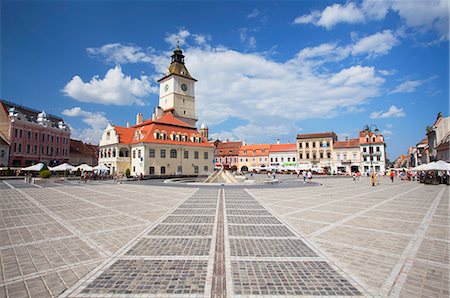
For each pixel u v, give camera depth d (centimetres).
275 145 8800
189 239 735
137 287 447
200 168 5641
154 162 4869
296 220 994
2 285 454
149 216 1074
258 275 496
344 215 1095
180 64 6750
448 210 1231
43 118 6469
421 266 539
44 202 1509
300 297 416
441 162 3058
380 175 6781
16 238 744
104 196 1828
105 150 5506
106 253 618
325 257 591
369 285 456
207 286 451
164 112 6531
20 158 5612
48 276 491
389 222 955
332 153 7412
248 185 2988
